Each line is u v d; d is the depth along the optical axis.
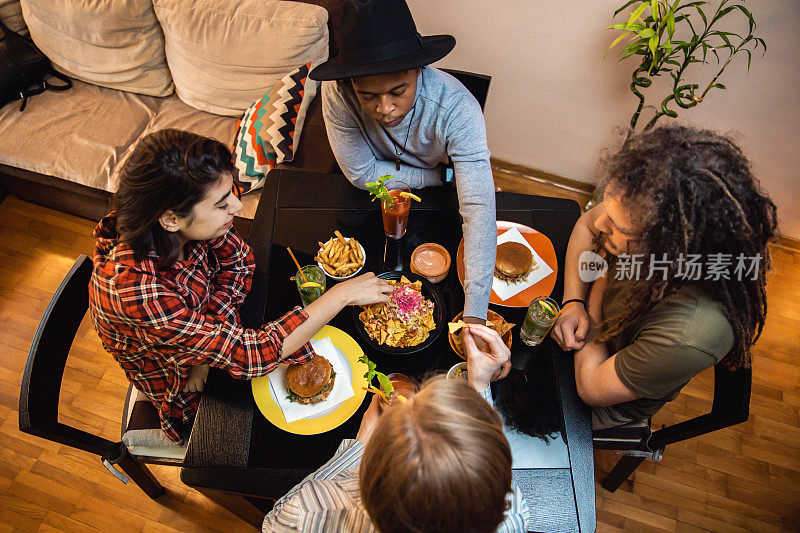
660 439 1.27
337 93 1.28
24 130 2.13
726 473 1.78
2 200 2.40
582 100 2.15
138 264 1.00
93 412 1.87
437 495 0.48
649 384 0.97
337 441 1.04
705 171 0.82
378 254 1.31
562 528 0.95
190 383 1.24
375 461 0.52
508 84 2.22
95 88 2.31
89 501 1.70
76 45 2.20
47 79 2.30
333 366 1.13
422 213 1.39
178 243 1.06
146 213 0.93
